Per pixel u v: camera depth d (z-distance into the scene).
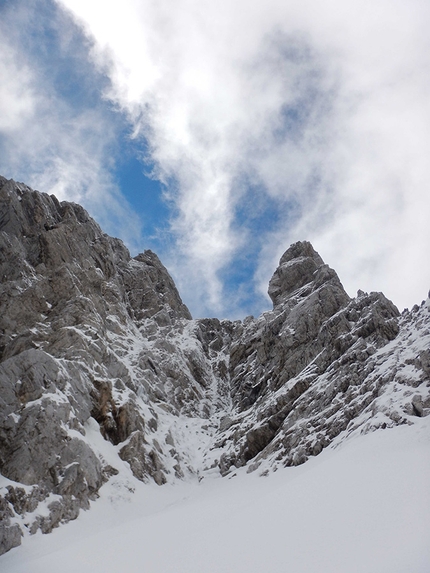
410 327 46.56
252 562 17.17
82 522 30.11
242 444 46.72
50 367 37.97
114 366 49.62
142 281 82.19
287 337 58.78
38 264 55.84
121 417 42.47
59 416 34.56
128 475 37.56
